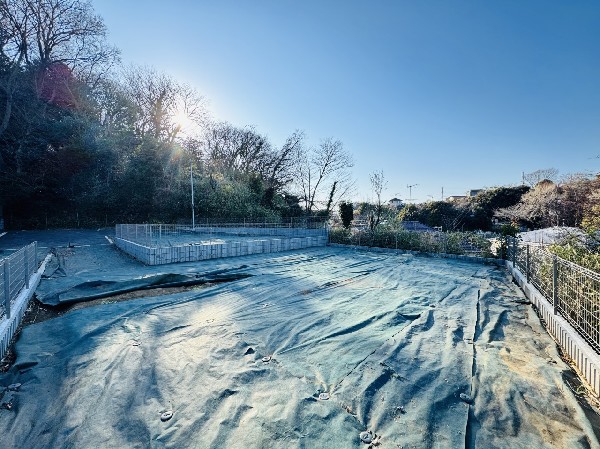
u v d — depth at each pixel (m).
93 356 2.90
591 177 15.92
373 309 4.38
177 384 2.46
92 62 18.72
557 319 3.53
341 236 12.93
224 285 5.72
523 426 2.06
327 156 24.81
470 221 23.28
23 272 4.49
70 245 10.99
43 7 16.31
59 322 3.73
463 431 1.98
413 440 1.89
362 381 2.51
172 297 4.92
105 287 5.34
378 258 9.48
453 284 6.00
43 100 17.91
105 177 19.28
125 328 3.60
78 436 1.92
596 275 2.86
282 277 6.46
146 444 1.86
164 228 15.99
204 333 3.47
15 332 3.59
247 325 3.71
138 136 22.16
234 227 18.30
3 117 15.88
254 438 1.89
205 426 1.99
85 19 17.38
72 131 18.11
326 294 5.18
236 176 24.45
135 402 2.24
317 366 2.75
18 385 2.45
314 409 2.15
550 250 5.10
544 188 20.05
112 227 18.14
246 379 2.53
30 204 17.05
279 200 24.06
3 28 15.16
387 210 15.95
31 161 16.92
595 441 1.92
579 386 2.59
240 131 26.55
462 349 3.17
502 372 2.72
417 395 2.35
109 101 21.00
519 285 6.04
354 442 1.86
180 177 20.69
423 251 10.51
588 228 7.17
